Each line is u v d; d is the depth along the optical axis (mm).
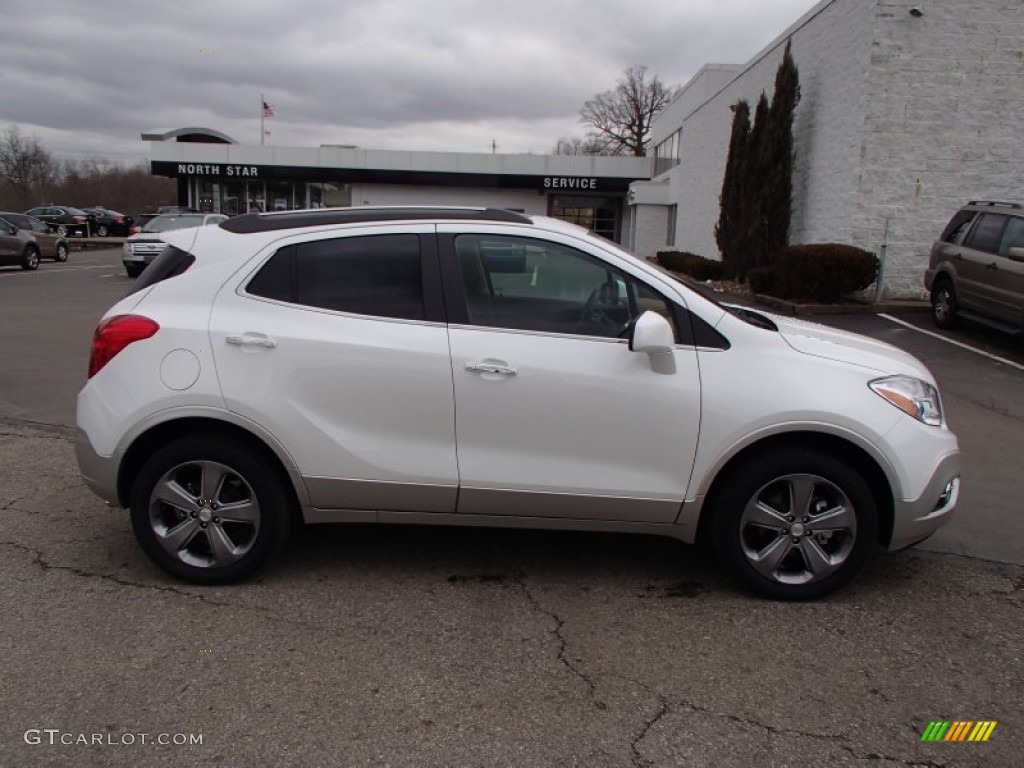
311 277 3689
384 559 4125
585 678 3057
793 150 16844
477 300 3652
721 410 3529
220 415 3555
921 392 3682
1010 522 4852
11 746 2598
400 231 3713
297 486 3635
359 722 2760
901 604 3729
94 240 39594
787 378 3549
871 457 3541
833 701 2943
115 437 3590
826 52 15359
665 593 3797
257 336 3582
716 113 24281
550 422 3562
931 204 14000
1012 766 2609
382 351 3566
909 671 3156
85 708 2807
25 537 4273
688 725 2781
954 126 13711
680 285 3684
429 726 2748
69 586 3723
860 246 14188
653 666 3152
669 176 34406
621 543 4406
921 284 14258
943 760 2629
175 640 3266
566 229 3770
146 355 3586
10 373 8500
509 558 4172
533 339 3586
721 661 3197
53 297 16141
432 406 3576
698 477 3584
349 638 3314
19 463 5516
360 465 3598
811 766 2586
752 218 17406
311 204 41188
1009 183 13766
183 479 3699
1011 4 13211
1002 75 13469
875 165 13945
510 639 3336
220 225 3885
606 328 3633
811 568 3664
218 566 3721
